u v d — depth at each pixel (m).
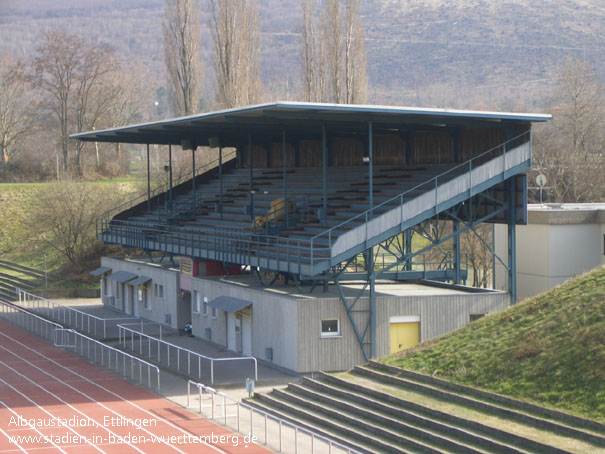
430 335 38.41
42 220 75.81
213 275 48.22
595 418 23.83
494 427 24.50
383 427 26.70
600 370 25.80
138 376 37.72
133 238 59.47
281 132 50.69
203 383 35.56
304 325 36.56
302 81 91.75
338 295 38.94
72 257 74.75
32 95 131.62
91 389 35.19
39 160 108.12
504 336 31.22
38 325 53.56
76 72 119.44
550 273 47.00
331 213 45.41
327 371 36.78
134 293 57.12
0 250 82.06
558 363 27.27
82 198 76.62
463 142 45.31
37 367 40.12
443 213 44.16
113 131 53.41
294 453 25.75
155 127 48.88
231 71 83.81
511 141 41.62
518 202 41.66
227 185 64.06
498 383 27.84
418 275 41.97
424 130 45.44
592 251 47.69
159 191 80.44
